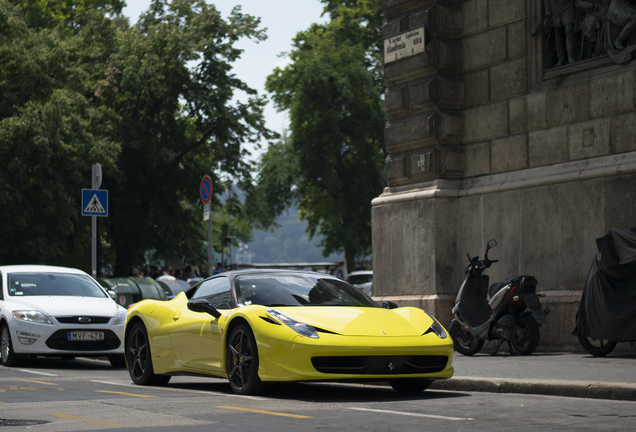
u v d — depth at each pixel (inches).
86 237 1752.0
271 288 415.5
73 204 1374.3
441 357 381.4
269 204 1939.0
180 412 318.7
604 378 394.0
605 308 517.7
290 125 1769.2
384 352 360.5
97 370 599.8
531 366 466.9
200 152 1851.6
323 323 367.9
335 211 1808.6
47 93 1382.9
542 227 617.9
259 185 1936.5
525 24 641.0
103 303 649.0
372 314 387.9
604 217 573.6
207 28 1758.1
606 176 573.3
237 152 1786.4
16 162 1246.3
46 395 392.2
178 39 1707.7
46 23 1807.3
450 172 690.8
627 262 502.3
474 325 579.5
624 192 561.3
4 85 1328.7
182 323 433.7
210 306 408.5
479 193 669.9
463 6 695.7
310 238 2041.1
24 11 1779.0
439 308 672.4
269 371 364.8
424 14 699.4
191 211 1899.6
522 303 562.9
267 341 366.0
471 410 323.0
